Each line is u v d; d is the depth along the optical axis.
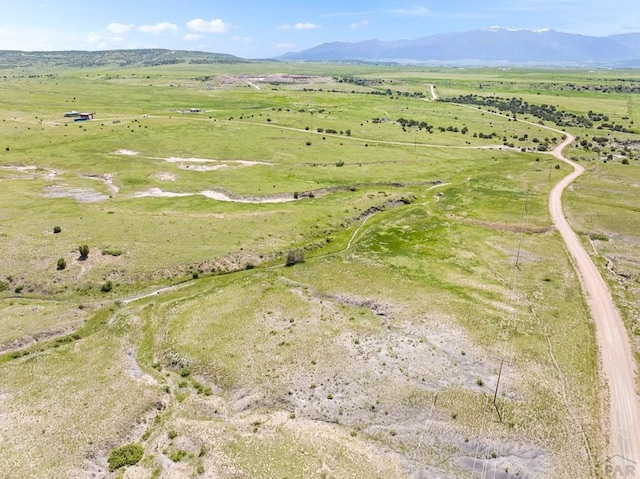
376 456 41.59
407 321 60.88
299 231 92.81
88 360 54.41
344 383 50.09
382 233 92.50
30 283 70.94
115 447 42.69
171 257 79.38
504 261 79.69
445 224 97.44
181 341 57.16
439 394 48.38
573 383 49.94
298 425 44.94
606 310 64.38
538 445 42.41
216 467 40.16
